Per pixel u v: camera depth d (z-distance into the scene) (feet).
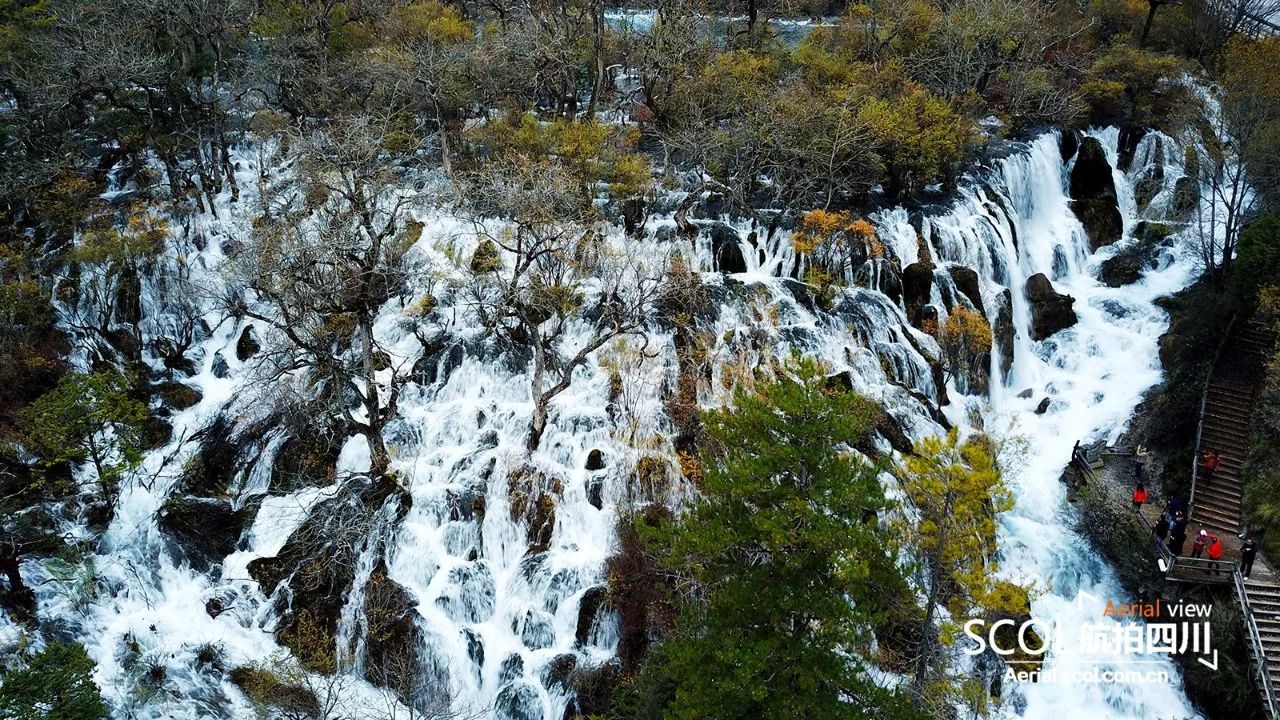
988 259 154.20
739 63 177.47
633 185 156.15
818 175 153.69
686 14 182.50
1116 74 196.34
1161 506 119.34
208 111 167.32
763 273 148.25
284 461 121.19
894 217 155.22
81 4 166.61
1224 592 105.81
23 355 129.18
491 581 109.09
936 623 90.68
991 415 139.13
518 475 115.85
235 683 98.78
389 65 163.22
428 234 152.97
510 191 128.77
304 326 119.14
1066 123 184.96
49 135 160.04
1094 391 141.08
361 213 123.34
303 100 170.50
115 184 164.55
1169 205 174.70
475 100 177.47
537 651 102.73
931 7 202.80
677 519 110.63
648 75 174.09
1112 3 220.23
